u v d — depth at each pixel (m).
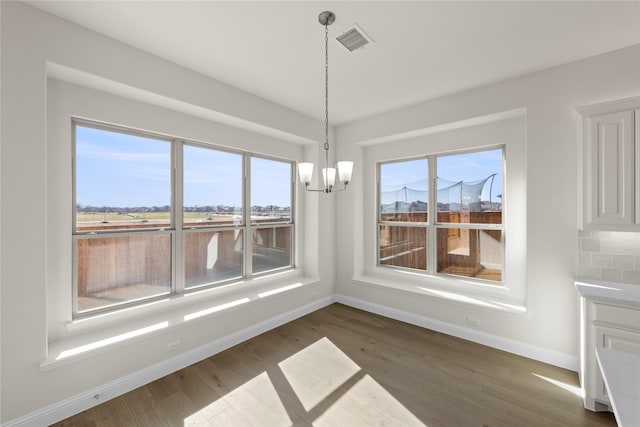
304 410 1.96
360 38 2.09
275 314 3.33
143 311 2.52
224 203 3.23
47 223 2.04
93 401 1.99
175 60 2.40
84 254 2.27
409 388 2.19
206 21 1.91
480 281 3.25
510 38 2.08
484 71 2.57
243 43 2.16
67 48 1.89
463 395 2.11
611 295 1.92
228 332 2.85
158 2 1.73
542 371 2.40
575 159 2.39
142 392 2.14
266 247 3.69
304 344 2.90
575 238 2.40
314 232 3.97
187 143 2.90
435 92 3.01
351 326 3.34
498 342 2.79
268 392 2.15
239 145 3.25
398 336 3.08
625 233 2.22
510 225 2.95
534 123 2.57
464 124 3.13
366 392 2.15
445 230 3.52
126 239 2.50
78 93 2.15
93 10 1.80
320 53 2.30
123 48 2.15
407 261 3.85
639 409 0.83
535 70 2.54
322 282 3.99
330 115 3.71
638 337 1.79
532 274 2.59
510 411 1.94
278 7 1.78
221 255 3.21
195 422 1.85
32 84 1.76
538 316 2.57
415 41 2.12
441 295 3.20
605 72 2.27
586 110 2.12
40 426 1.78
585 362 1.97
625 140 2.00
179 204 2.82
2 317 1.67
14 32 1.70
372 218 4.12
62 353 1.91
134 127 2.45
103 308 2.36
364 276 4.11
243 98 2.97
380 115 3.68
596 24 1.92
